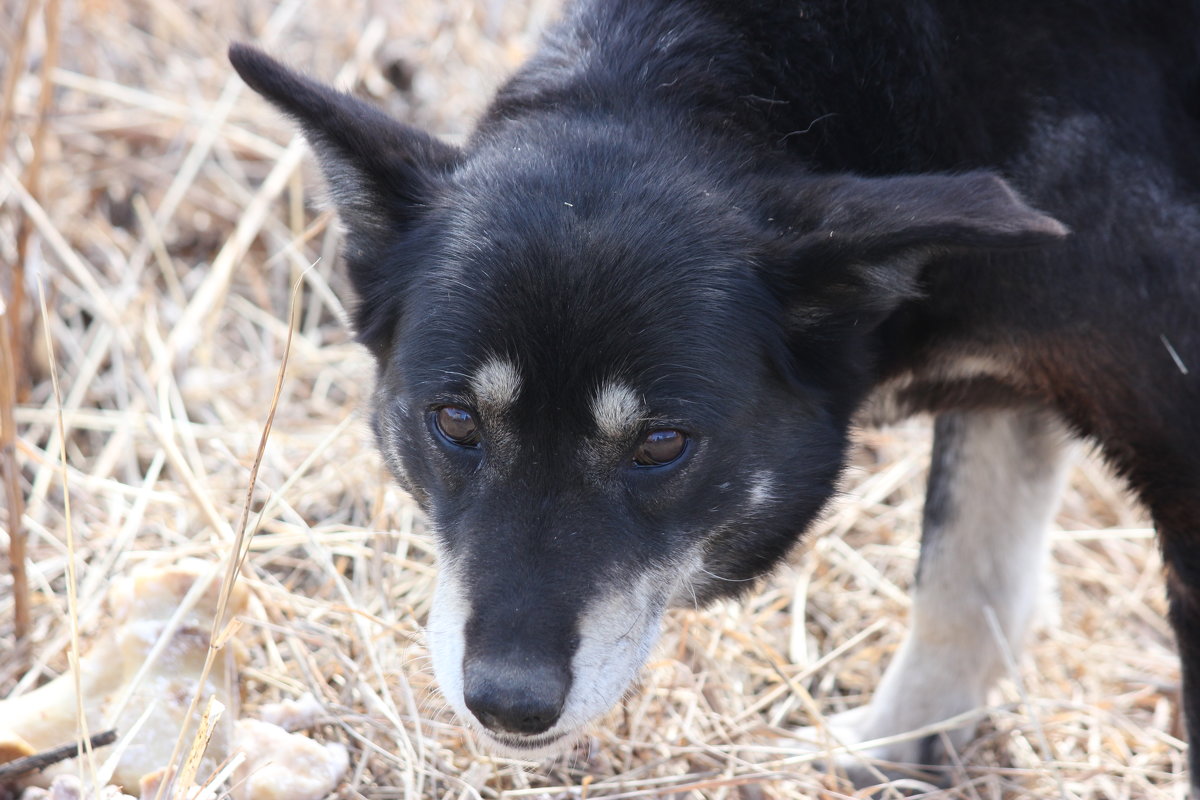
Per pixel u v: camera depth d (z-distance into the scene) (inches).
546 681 172.7
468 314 180.9
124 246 372.5
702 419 181.3
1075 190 200.1
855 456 235.1
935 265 202.4
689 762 242.7
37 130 298.2
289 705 228.4
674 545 187.3
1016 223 165.3
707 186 190.9
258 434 321.1
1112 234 199.2
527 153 195.0
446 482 188.2
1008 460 249.1
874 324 197.3
